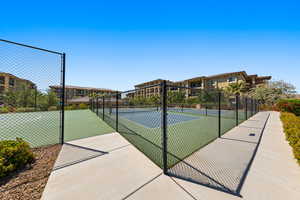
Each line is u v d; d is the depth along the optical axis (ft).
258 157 9.93
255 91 81.97
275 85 83.66
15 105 25.86
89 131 18.15
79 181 6.74
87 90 163.53
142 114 43.75
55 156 9.75
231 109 40.45
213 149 11.60
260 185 6.54
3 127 20.62
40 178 6.93
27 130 18.52
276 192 6.01
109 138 14.66
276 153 10.69
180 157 9.91
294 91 81.66
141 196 5.71
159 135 16.70
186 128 21.06
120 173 7.55
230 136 15.96
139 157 9.74
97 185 6.44
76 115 37.06
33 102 28.43
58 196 5.64
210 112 51.01
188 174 7.52
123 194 5.83
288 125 16.93
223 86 98.17
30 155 8.62
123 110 57.62
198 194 5.85
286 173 7.66
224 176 7.34
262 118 32.96
